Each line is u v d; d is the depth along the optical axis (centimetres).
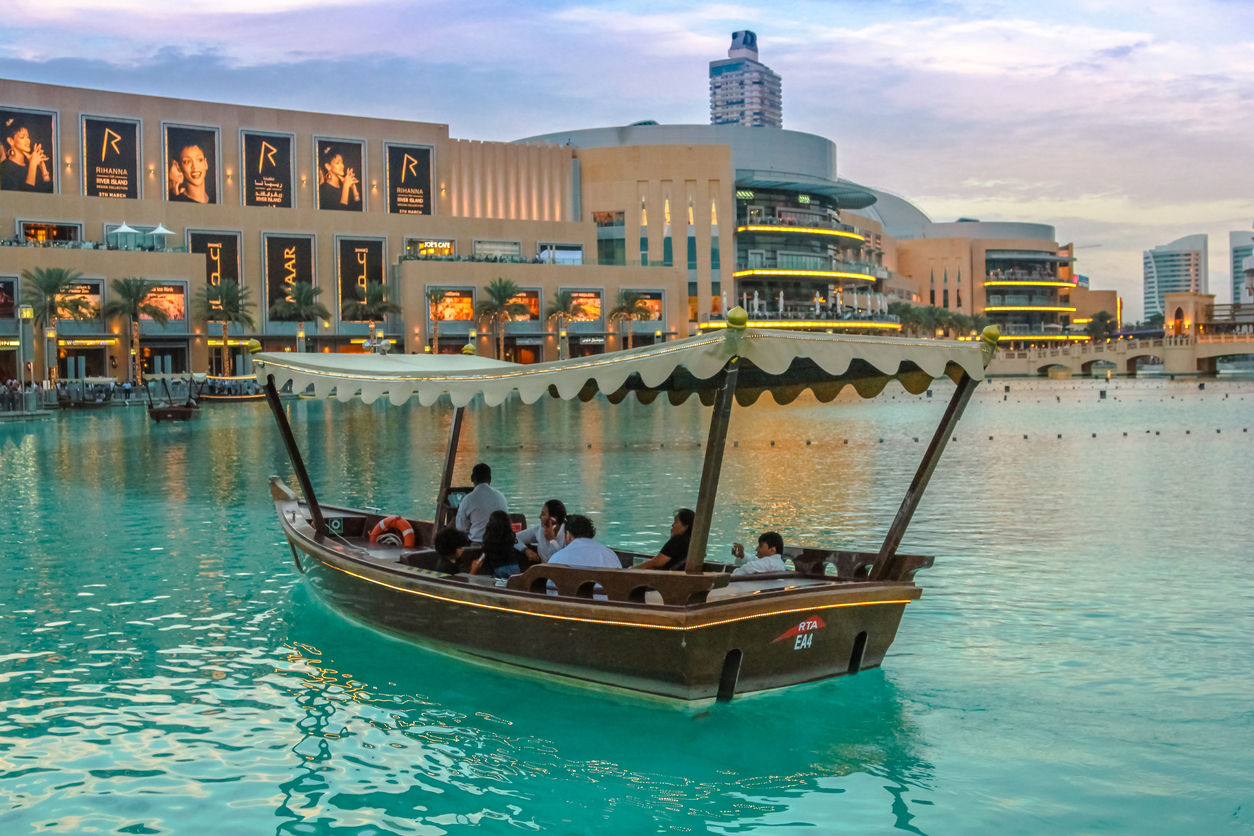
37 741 785
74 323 8669
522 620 883
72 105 9538
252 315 9919
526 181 12006
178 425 4819
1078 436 3672
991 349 826
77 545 1591
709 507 792
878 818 650
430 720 820
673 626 778
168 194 9931
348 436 3947
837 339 763
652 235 12312
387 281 10619
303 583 1322
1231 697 848
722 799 680
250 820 652
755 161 14162
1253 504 1909
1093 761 730
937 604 1153
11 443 3756
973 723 801
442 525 1234
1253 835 620
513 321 10775
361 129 10788
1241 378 11894
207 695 886
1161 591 1202
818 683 881
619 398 1033
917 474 902
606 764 736
